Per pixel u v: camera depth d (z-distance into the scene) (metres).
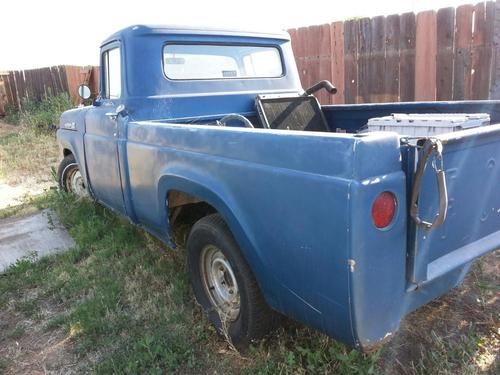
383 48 5.91
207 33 3.92
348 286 1.87
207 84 3.96
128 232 4.57
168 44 3.77
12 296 3.70
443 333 2.79
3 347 3.05
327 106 4.55
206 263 3.01
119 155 3.74
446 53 5.38
